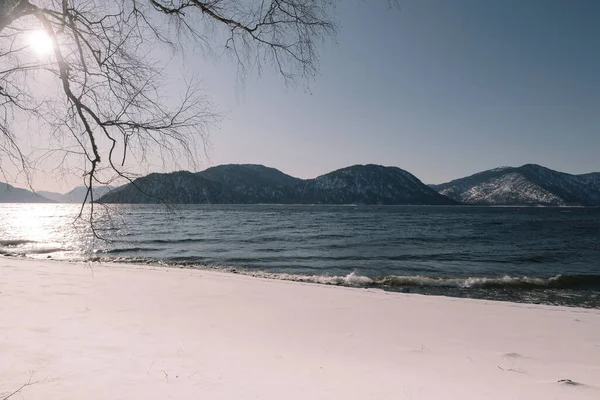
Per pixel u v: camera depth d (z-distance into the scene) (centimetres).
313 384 419
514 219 9056
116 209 248
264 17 265
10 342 499
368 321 833
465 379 470
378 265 2392
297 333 704
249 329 715
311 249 3191
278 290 1181
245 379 421
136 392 356
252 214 11362
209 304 937
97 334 588
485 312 972
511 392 417
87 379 381
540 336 754
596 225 6631
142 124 249
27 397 324
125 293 1028
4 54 235
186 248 3172
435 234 4794
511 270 2247
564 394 412
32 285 1073
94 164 246
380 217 10094
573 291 1536
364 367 510
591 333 784
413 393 400
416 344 665
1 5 195
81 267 1580
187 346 561
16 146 244
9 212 12731
